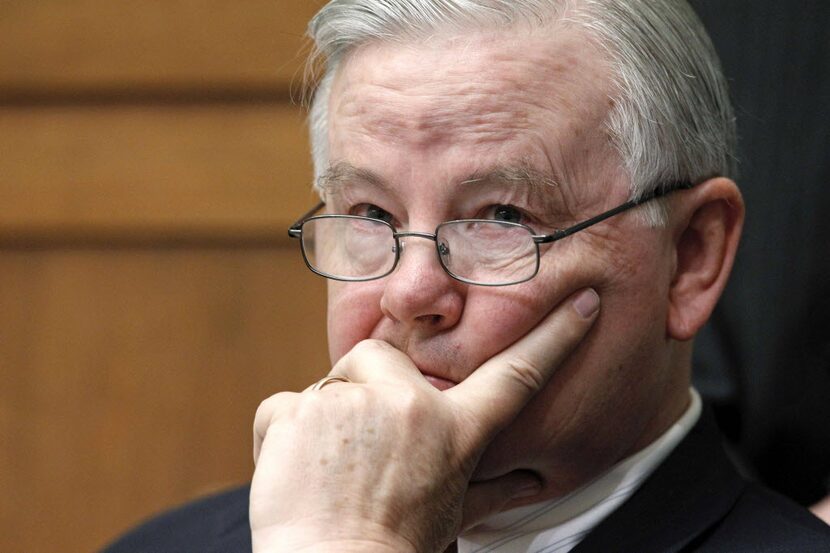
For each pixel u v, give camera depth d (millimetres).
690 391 5238
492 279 4441
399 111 4449
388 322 4566
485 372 4406
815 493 6316
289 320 7578
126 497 7719
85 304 7758
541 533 4828
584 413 4617
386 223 4570
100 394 7750
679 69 4750
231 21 7488
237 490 6066
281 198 7520
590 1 4566
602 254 4539
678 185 4762
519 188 4422
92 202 7699
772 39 6328
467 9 4449
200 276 7652
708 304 4906
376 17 4559
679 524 4727
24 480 7805
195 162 7594
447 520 4266
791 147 6297
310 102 5113
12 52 7699
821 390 6250
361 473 4086
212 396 7648
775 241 6301
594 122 4496
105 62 7629
